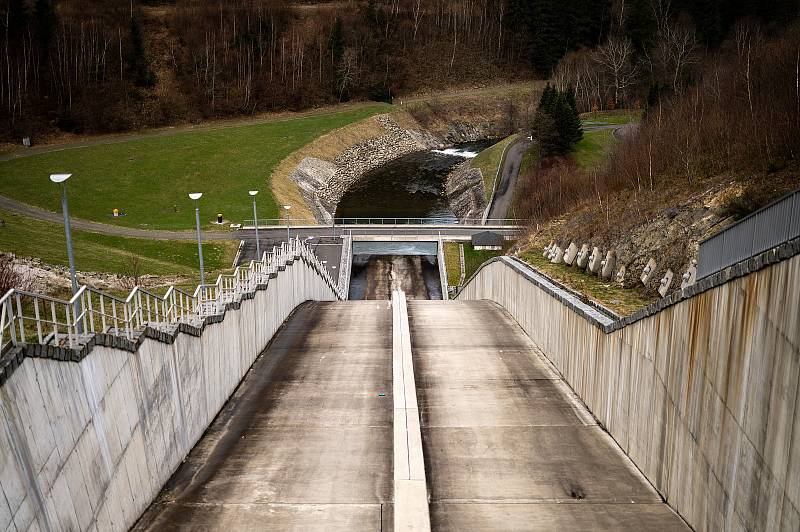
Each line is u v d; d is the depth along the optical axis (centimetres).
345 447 1745
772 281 1021
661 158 3712
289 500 1474
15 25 10850
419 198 9488
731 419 1143
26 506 956
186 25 12669
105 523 1227
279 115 12250
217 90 12025
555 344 2362
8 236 4944
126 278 4500
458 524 1380
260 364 2509
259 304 2623
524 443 1752
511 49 15175
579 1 14400
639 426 1584
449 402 2044
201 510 1438
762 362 1044
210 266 5731
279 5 13925
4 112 9819
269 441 1803
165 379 1579
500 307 3503
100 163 8844
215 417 1988
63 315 3000
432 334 2866
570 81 12556
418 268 6506
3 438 908
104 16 12169
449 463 1645
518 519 1391
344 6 14750
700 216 2550
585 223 3638
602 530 1341
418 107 13212
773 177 2491
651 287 2522
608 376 1797
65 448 1086
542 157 9088
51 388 1050
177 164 9056
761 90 3644
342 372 2375
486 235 6278
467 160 11169
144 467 1434
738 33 9725
